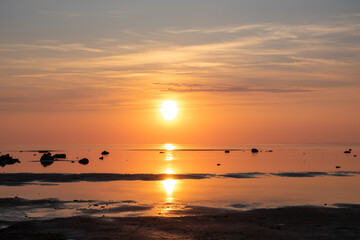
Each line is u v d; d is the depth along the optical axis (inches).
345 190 2294.5
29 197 1995.6
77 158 5807.1
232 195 2092.8
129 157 6240.2
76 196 2041.1
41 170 3644.2
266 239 1226.0
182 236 1262.3
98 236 1259.2
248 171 3570.4
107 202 1862.7
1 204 1790.1
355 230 1330.0
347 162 4840.1
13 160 4815.5
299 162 4830.2
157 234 1284.4
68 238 1238.9
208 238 1240.2
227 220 1478.8
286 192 2208.4
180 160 5354.3
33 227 1365.7
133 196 2053.4
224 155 6825.8
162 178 2930.6
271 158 5792.3
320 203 1846.7
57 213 1600.6
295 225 1401.3
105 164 4542.3
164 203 1841.8
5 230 1327.5
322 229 1344.7
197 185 2539.4
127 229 1343.5
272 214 1585.9
